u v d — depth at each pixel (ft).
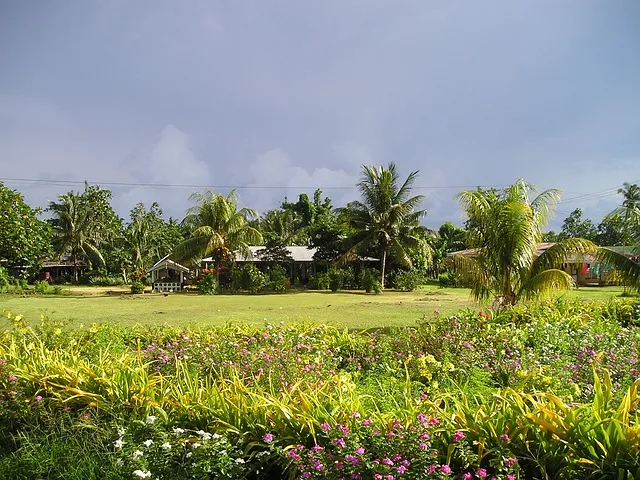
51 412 13.06
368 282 106.73
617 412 9.33
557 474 8.81
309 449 9.99
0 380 14.37
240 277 111.45
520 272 40.93
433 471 8.70
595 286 124.16
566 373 16.25
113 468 10.55
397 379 15.72
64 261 163.63
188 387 13.19
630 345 20.65
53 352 16.85
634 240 49.73
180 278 130.41
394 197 117.60
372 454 9.29
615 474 8.47
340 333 24.88
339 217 128.16
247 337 21.72
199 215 118.52
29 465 11.32
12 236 77.51
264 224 164.35
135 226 157.48
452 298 90.12
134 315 59.41
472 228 44.65
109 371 14.34
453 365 16.81
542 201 42.75
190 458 10.21
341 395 11.82
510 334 21.29
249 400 11.98
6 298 90.17
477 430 9.70
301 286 130.82
